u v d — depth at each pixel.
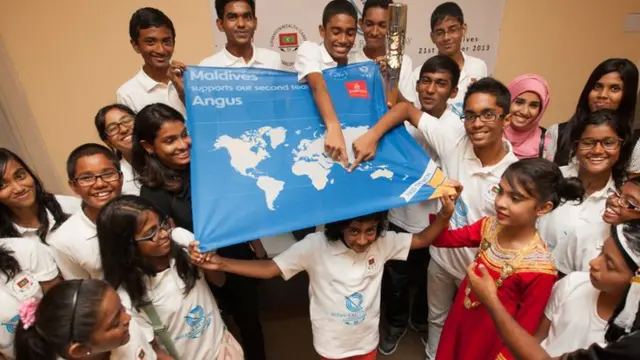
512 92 1.78
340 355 1.34
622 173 1.29
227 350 1.32
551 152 1.80
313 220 1.06
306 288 2.43
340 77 1.34
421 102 1.67
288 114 1.25
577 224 1.33
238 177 1.10
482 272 1.02
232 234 1.02
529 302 1.12
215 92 1.23
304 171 1.14
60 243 1.26
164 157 1.35
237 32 1.89
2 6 2.27
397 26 1.22
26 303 0.93
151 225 1.07
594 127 1.26
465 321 1.30
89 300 0.87
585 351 0.72
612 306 0.94
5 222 1.30
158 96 1.92
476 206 1.42
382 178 1.16
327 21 1.70
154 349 1.17
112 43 2.45
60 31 2.38
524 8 2.69
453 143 1.45
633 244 0.80
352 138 1.24
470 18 2.66
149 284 1.13
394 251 1.30
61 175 2.78
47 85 2.50
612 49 2.89
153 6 2.39
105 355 0.99
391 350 1.99
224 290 1.62
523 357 0.85
